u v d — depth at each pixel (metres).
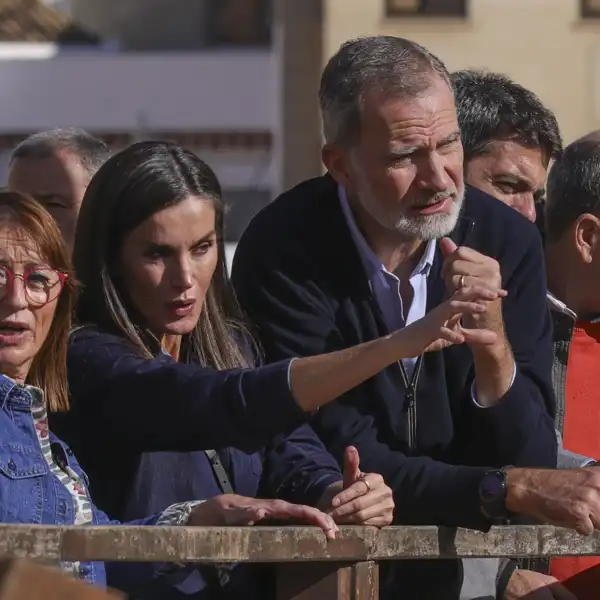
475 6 50.66
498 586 9.54
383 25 50.25
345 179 9.53
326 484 8.69
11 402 7.64
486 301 7.97
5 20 61.00
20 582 3.77
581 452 11.18
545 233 11.82
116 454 8.52
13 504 7.41
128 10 65.19
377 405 9.34
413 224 9.20
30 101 59.19
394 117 9.18
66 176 13.18
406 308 9.57
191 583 8.47
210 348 9.24
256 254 9.69
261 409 7.99
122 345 8.63
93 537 6.69
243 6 64.31
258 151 58.62
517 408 9.09
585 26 50.84
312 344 9.44
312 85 52.34
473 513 8.33
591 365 11.34
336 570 7.68
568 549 8.38
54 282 7.91
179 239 8.73
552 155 12.12
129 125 59.19
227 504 7.98
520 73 50.94
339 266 9.52
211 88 59.16
